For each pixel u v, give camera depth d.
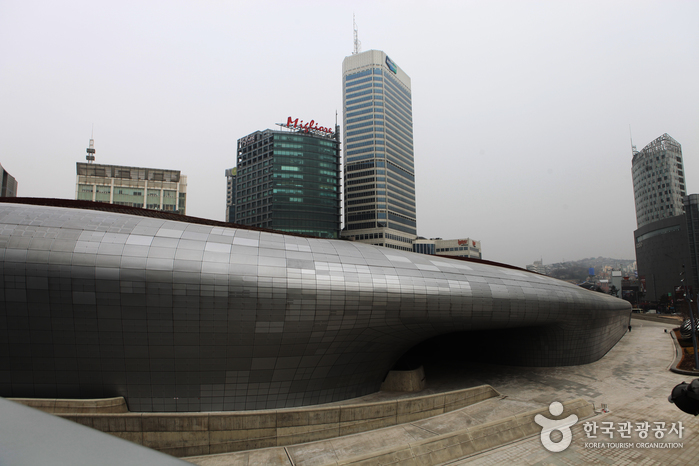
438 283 26.98
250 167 176.25
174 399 22.00
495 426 19.27
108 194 163.25
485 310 28.45
